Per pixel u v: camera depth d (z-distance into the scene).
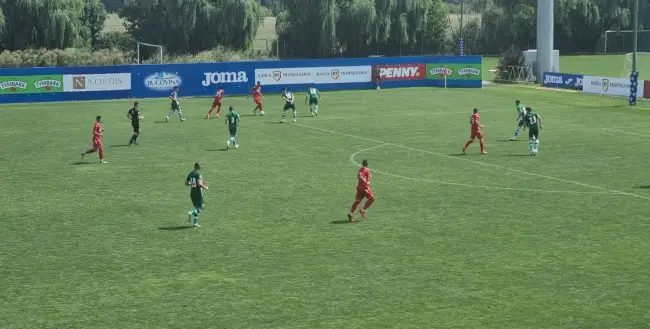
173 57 106.50
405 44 126.69
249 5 110.25
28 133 50.69
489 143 46.06
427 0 122.75
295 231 27.38
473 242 25.84
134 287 21.70
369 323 19.00
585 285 21.59
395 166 39.09
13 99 67.19
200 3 110.94
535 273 22.64
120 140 47.62
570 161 40.16
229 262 23.92
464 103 66.31
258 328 18.73
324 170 38.16
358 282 21.98
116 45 117.38
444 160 40.66
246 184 35.06
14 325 19.00
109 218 29.31
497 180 35.66
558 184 34.72
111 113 60.53
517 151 43.28
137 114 45.84
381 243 25.83
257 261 24.00
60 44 100.69
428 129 51.50
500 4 136.62
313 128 52.12
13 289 21.59
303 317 19.42
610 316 19.36
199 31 113.44
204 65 72.88
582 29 140.50
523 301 20.42
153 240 26.34
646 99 68.25
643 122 54.62
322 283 21.94
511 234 26.73
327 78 77.50
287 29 124.12
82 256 24.61
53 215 29.80
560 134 49.31
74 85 68.94
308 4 118.56
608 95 71.94
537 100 68.44
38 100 67.94
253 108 63.62
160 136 49.00
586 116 57.81
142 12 119.88
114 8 172.12
